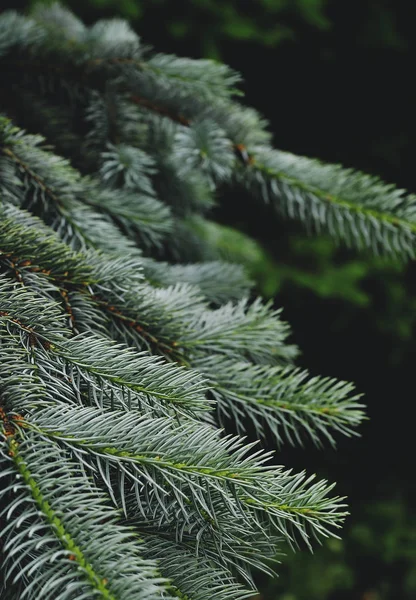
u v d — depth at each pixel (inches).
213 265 46.3
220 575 32.9
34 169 42.3
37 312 33.5
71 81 47.8
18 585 30.6
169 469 31.1
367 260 118.6
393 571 120.3
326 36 118.4
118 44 47.0
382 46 122.1
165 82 46.6
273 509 31.5
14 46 46.9
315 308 118.3
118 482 31.6
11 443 30.8
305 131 128.2
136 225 44.9
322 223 46.6
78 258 36.4
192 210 55.1
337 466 124.6
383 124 130.4
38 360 33.0
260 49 112.7
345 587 112.1
